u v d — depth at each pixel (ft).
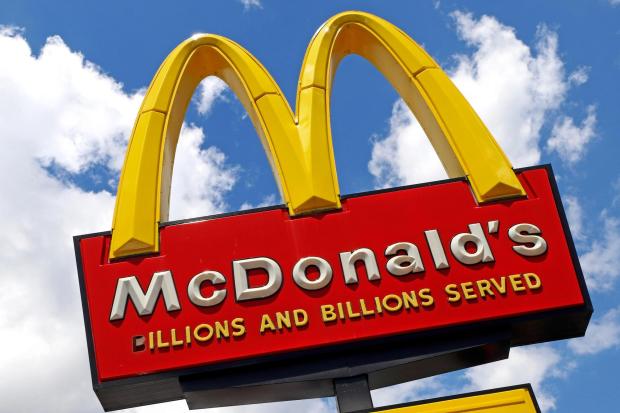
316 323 29.58
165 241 31.60
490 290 30.22
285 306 29.96
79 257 31.19
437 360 29.78
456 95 36.09
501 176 32.86
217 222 32.04
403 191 32.86
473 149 33.88
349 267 30.71
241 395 29.68
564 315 29.73
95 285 30.50
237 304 30.04
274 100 35.91
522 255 31.01
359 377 29.14
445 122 35.27
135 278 30.58
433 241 31.35
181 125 38.17
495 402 27.09
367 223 31.96
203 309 29.94
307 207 32.37
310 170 33.14
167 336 29.37
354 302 30.01
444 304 29.99
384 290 30.30
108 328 29.60
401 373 30.12
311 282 30.32
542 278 30.48
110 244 31.53
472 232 31.58
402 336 29.37
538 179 33.17
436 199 32.60
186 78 38.40
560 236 31.53
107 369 28.78
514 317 29.71
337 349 29.17
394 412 27.07
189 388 28.84
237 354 29.01
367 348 29.45
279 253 31.22
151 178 33.30
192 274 30.76
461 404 27.07
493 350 30.22
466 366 30.94
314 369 29.19
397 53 38.47
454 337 29.81
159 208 32.60
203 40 38.93
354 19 39.93
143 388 29.01
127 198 32.53
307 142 34.17
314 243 31.45
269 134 34.76
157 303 30.07
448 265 30.78
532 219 32.01
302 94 36.24
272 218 32.12
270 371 29.25
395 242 31.50
